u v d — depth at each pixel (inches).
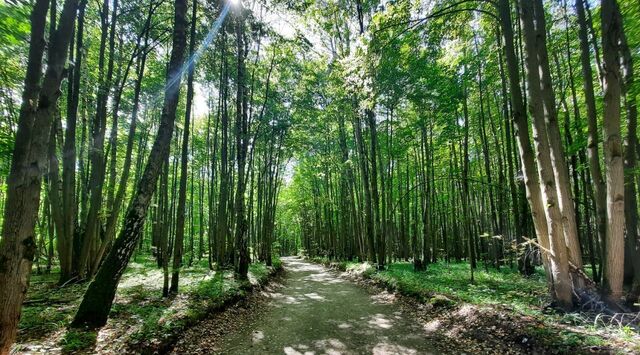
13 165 134.6
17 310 132.3
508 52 308.7
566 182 289.6
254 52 664.4
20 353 191.5
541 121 281.9
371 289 553.6
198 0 451.5
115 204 472.7
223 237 678.5
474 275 545.3
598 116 441.1
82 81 446.0
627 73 282.7
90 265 483.2
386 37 370.3
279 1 514.0
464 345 260.5
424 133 709.9
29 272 137.3
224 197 681.6
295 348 268.5
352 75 405.7
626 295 279.1
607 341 201.5
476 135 824.9
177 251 405.1
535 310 287.7
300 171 1342.3
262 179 1049.5
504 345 242.2
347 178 979.9
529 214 580.7
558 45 489.4
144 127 751.7
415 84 566.6
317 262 1405.0
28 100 137.3
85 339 219.8
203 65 621.0
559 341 214.4
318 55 728.3
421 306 382.9
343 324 339.0
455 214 956.6
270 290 576.4
